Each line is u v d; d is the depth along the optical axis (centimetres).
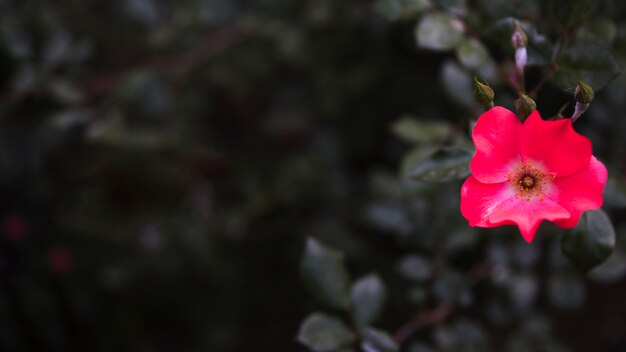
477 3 102
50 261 145
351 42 147
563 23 95
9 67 117
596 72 94
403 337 110
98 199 151
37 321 146
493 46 104
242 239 154
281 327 170
